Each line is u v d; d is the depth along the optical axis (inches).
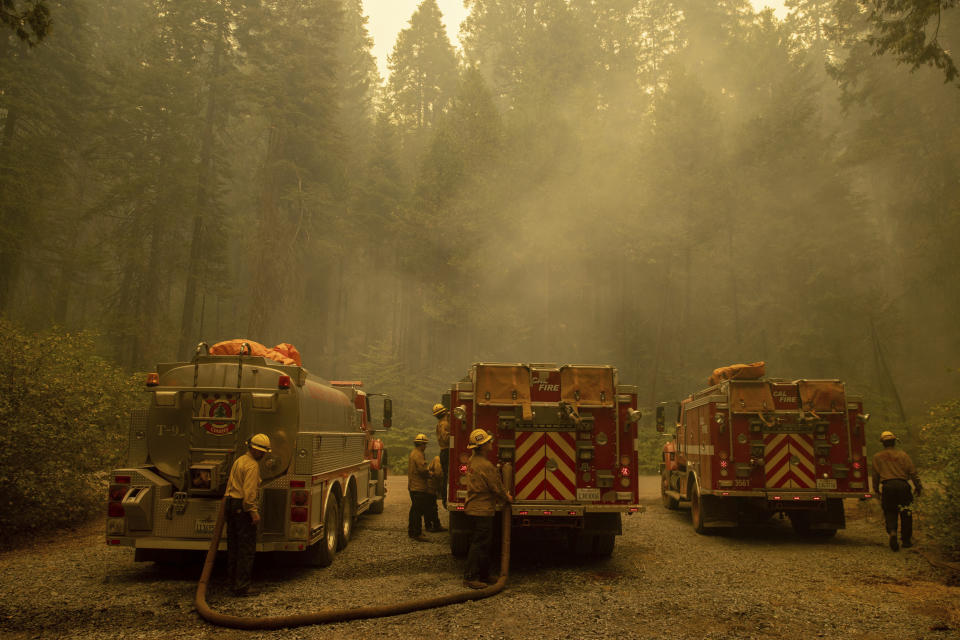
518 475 322.7
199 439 287.6
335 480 341.1
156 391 290.0
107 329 1284.4
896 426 1007.0
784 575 304.2
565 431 327.0
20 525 371.9
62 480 388.2
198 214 1364.4
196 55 1469.0
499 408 328.8
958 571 311.4
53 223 1334.9
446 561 328.8
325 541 312.8
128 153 1409.9
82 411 408.2
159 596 252.7
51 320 1218.0
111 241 1342.3
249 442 265.9
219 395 290.7
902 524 376.8
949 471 334.6
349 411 389.7
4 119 1318.9
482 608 242.7
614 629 217.0
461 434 331.0
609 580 292.7
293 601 247.9
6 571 291.3
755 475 410.0
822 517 411.2
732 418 414.0
